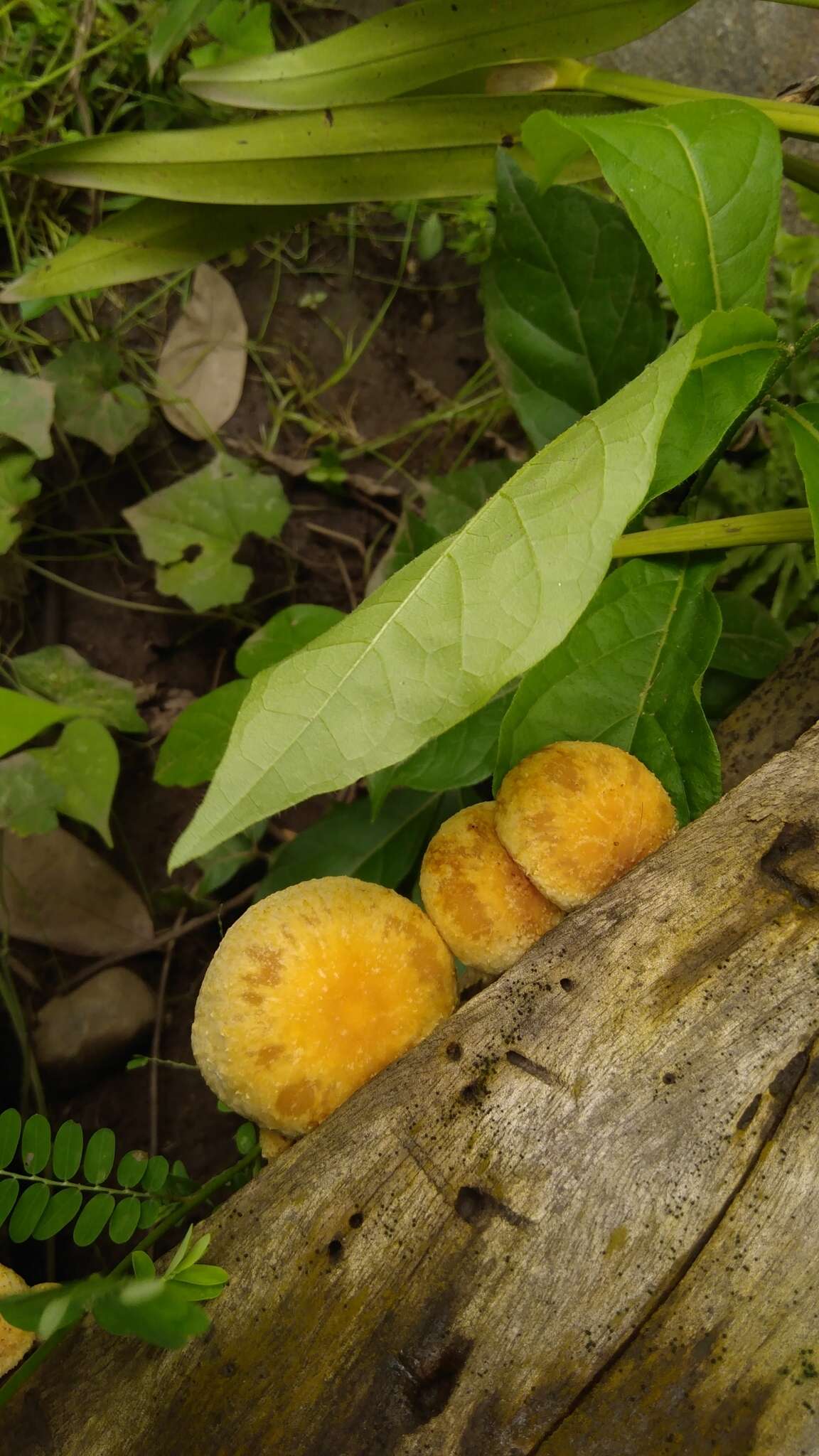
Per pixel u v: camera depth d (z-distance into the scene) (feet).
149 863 1.96
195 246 1.74
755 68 1.96
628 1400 0.88
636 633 1.28
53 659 1.92
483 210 2.22
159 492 1.96
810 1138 0.91
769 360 1.18
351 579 2.18
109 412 1.98
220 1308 0.93
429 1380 0.90
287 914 1.02
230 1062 1.00
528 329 1.56
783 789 1.04
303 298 2.24
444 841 1.11
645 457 0.93
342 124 1.61
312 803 2.01
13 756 1.76
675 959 0.98
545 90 1.56
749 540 1.29
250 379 2.19
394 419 2.24
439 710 0.89
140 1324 0.83
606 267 1.53
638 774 1.11
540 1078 0.96
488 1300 0.91
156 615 2.07
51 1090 1.83
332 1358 0.91
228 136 1.62
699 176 1.14
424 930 1.06
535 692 1.25
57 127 2.05
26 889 1.84
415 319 2.29
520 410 1.57
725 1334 0.88
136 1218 1.14
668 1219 0.91
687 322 1.18
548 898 1.07
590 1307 0.90
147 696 2.04
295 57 1.60
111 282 1.75
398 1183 0.94
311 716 0.89
